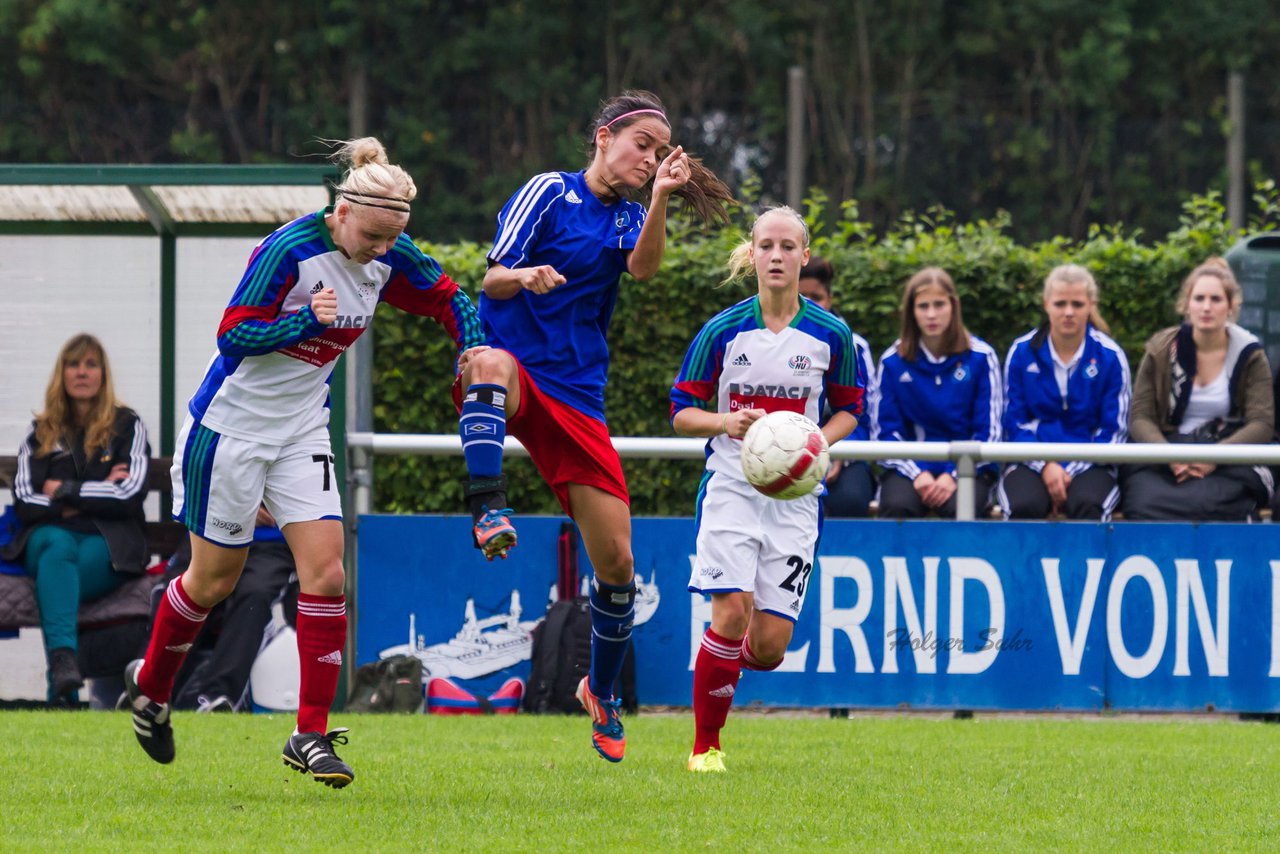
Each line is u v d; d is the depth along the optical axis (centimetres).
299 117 11406
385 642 2828
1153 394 3041
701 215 2045
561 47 12144
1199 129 10056
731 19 12056
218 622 2850
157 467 2977
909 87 12156
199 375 3203
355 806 1691
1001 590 2778
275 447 1764
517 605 2822
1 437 3133
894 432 3020
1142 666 2769
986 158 10188
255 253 1731
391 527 2831
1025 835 1577
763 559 2062
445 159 11344
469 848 1456
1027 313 3700
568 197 1923
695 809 1698
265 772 1953
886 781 1936
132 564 2856
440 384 3578
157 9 12169
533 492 3491
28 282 3153
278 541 2812
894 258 3700
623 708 2781
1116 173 10250
